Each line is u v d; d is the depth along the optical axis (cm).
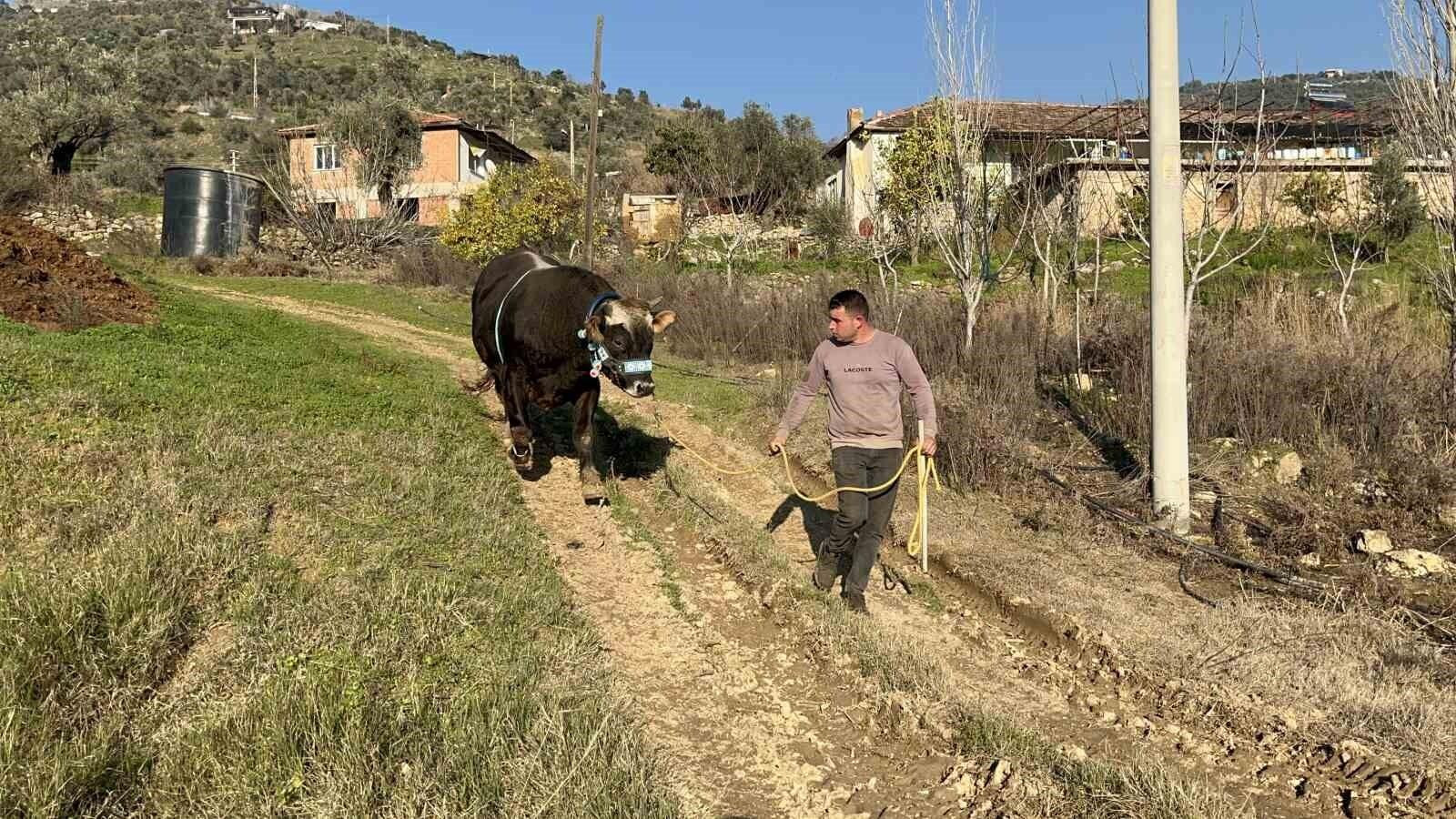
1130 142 1590
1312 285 1722
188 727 402
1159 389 766
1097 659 546
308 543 573
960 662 555
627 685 502
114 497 564
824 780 439
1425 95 918
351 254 2967
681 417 1150
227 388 831
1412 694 484
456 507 683
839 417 618
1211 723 475
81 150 5319
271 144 4353
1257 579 664
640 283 1977
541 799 375
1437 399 934
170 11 13800
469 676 464
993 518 793
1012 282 1811
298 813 367
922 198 1997
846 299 607
